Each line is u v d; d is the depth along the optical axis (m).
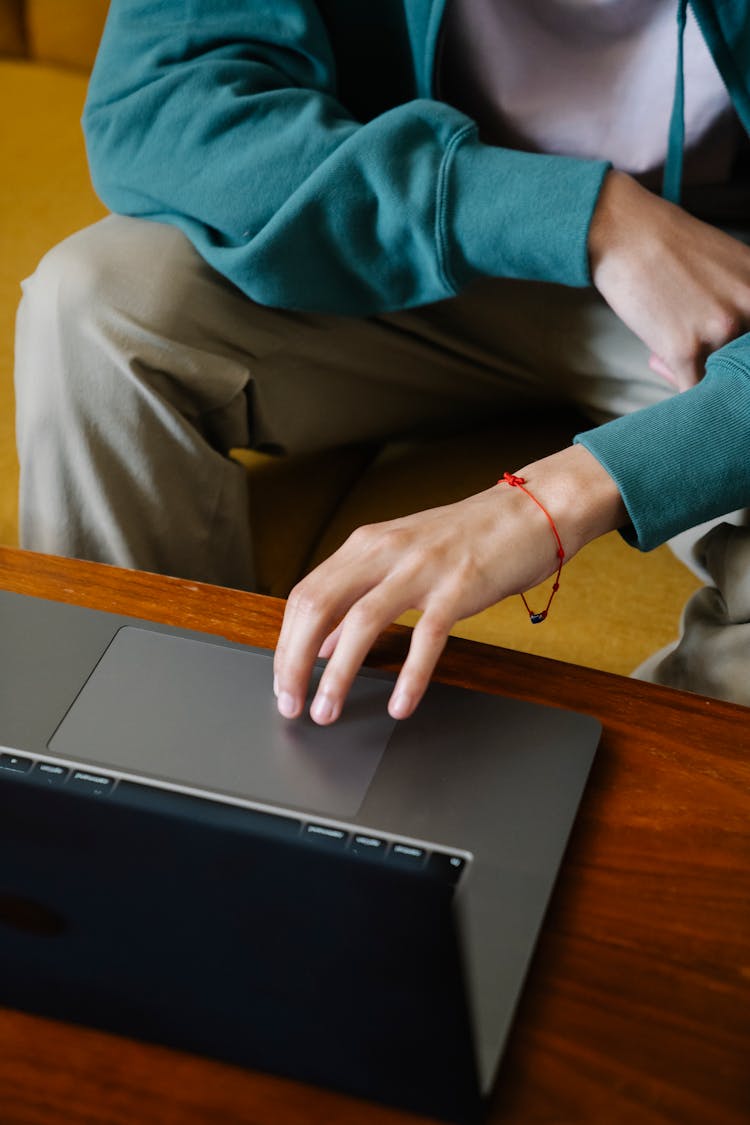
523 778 0.65
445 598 0.70
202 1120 0.50
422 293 1.01
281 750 0.66
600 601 1.04
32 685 0.70
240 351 1.05
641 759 0.68
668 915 0.59
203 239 1.00
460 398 1.23
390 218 0.95
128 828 0.60
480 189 0.93
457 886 0.59
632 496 0.75
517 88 1.05
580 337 1.13
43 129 1.62
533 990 0.56
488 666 0.73
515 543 0.73
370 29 1.09
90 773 0.64
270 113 0.98
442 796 0.64
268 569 1.12
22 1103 0.51
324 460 1.23
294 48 1.03
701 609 0.89
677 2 0.96
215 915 0.56
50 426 1.00
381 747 0.66
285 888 0.58
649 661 0.94
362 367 1.14
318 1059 0.51
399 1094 0.50
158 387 0.99
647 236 0.91
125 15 1.04
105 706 0.68
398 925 0.56
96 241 1.01
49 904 0.56
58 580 0.79
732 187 1.10
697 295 0.91
